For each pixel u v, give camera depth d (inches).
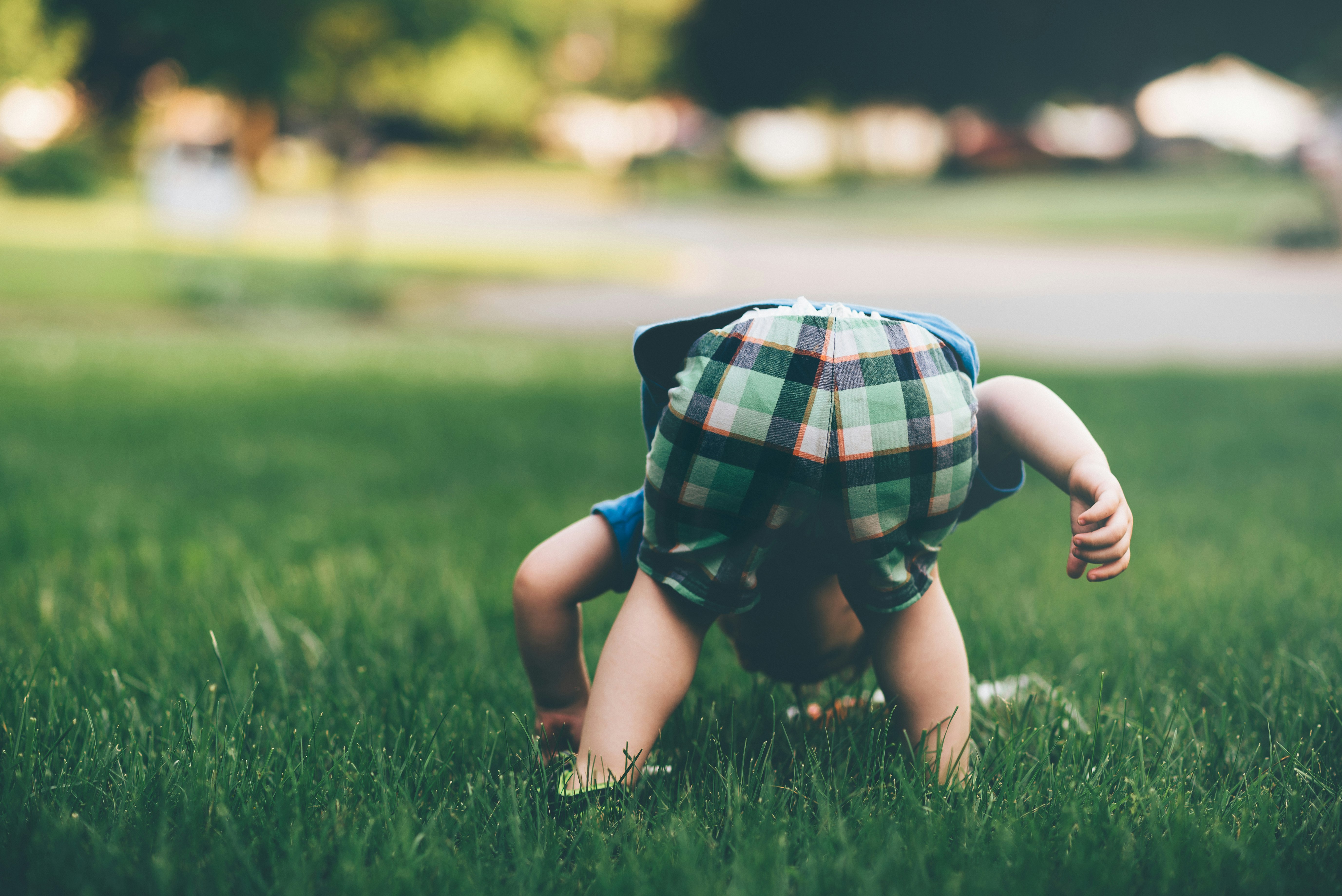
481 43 707.4
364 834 67.4
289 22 561.9
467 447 262.4
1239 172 1760.6
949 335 76.3
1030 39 1883.6
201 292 647.8
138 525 177.0
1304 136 1572.3
